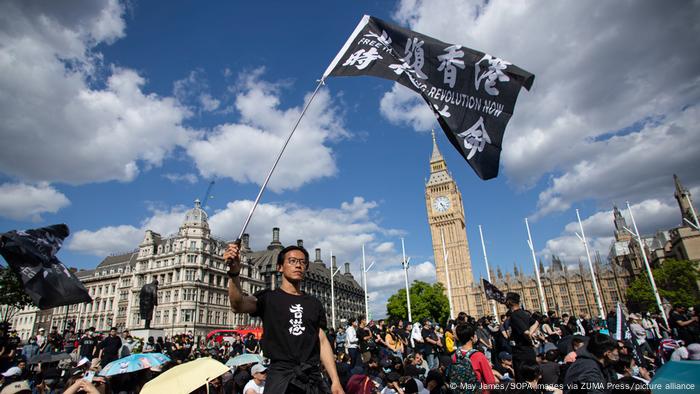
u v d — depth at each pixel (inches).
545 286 6013.8
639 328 705.6
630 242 5531.5
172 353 778.8
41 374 564.1
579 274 5871.1
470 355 313.4
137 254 4099.4
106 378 309.1
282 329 150.3
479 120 301.4
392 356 530.6
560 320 893.8
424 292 3809.1
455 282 5497.1
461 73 310.2
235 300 147.1
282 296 159.6
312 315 158.6
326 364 157.5
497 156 296.4
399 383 450.9
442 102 301.7
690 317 635.5
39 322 4520.2
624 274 5546.3
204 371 275.7
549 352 434.3
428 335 640.4
